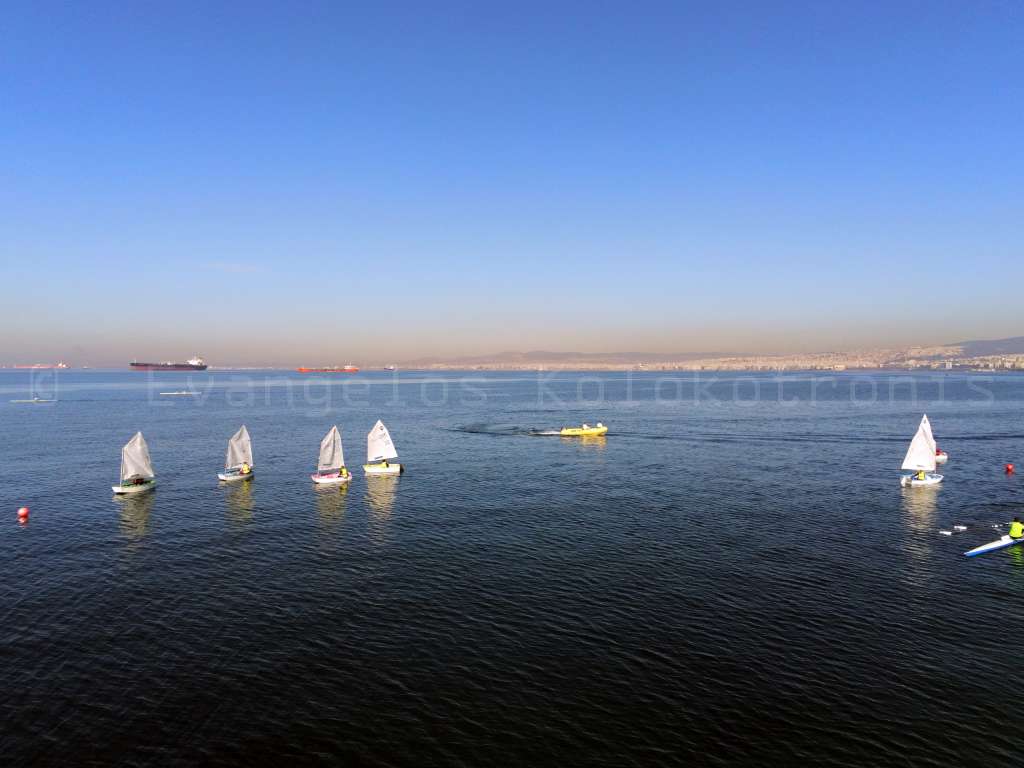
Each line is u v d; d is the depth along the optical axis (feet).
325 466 256.11
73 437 393.09
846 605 128.16
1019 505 209.97
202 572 149.07
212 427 459.32
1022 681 100.07
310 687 98.84
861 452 326.65
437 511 205.77
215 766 81.00
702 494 227.40
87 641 113.60
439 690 98.02
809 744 85.15
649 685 99.14
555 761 82.07
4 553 162.61
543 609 126.72
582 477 261.85
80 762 81.46
